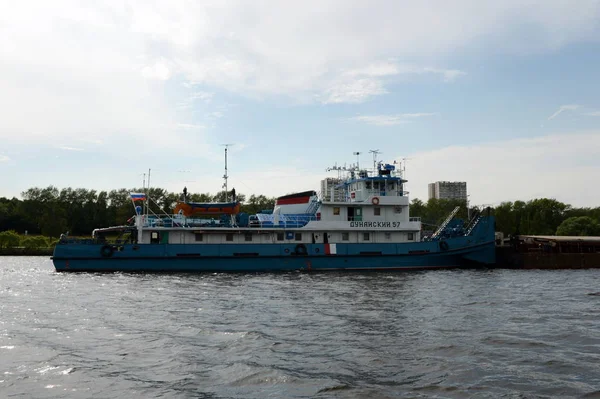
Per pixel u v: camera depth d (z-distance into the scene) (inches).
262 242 1876.2
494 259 2020.2
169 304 1055.6
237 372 580.7
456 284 1434.5
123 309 995.9
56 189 5408.5
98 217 5255.9
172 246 1772.9
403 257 1909.4
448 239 1966.0
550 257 2089.1
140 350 679.1
